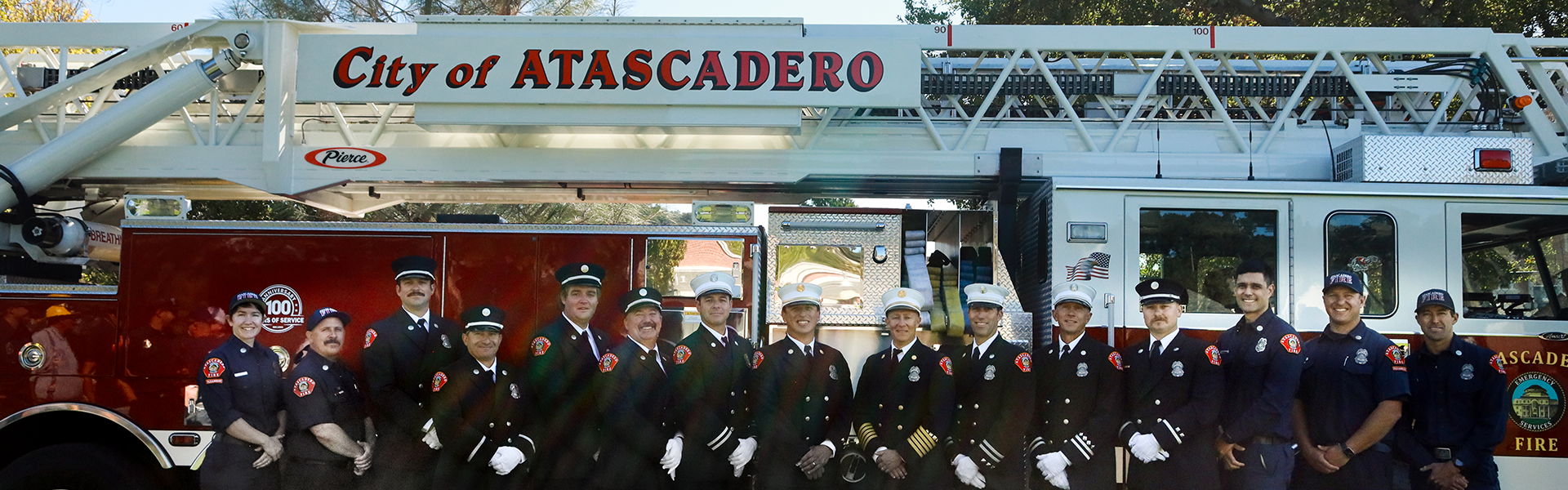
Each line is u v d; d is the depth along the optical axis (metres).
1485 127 6.41
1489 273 5.40
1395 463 4.85
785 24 5.82
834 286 5.47
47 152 5.80
